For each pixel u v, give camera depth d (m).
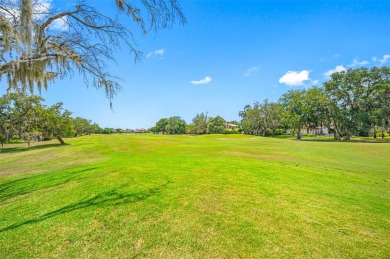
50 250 3.36
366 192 6.18
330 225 4.06
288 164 10.80
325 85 44.41
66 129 36.62
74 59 6.91
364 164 12.73
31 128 31.19
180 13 5.18
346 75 42.06
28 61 6.12
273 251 3.25
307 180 7.27
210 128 84.81
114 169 9.00
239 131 84.12
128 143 28.33
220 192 5.75
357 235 3.74
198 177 7.32
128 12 5.30
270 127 73.06
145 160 11.60
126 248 3.35
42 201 5.59
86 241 3.57
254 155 15.22
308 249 3.32
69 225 4.11
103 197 5.57
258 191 5.89
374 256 3.19
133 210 4.68
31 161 16.78
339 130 46.31
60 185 7.11
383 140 39.69
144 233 3.74
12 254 3.28
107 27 6.25
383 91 38.16
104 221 4.22
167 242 3.48
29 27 5.05
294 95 52.66
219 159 11.63
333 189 6.32
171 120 105.12
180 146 22.97
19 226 4.16
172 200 5.19
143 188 6.18
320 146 23.09
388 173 9.89
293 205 4.96
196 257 3.12
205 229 3.84
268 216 4.37
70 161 14.74
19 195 6.41
